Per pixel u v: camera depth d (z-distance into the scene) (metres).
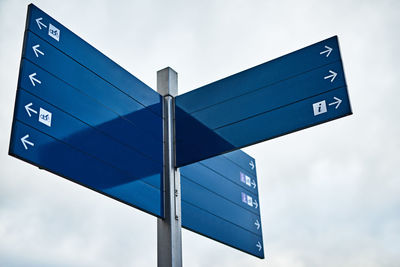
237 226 4.13
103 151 3.22
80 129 3.13
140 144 3.49
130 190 3.31
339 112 3.22
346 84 3.26
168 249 3.44
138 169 3.41
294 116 3.34
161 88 3.89
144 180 3.43
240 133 3.49
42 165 2.88
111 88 3.43
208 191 3.99
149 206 3.40
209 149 3.58
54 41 3.17
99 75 3.38
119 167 3.29
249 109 3.52
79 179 3.04
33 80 2.98
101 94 3.34
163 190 3.55
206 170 4.06
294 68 3.45
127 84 3.56
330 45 3.39
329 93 3.29
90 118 3.22
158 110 3.74
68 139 3.05
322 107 3.28
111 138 3.30
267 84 3.51
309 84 3.37
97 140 3.21
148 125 3.61
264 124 3.43
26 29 3.05
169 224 3.49
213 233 3.87
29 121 2.89
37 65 3.03
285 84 3.45
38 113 2.95
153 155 3.56
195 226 3.74
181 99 3.82
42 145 2.91
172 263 3.40
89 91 3.27
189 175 3.88
